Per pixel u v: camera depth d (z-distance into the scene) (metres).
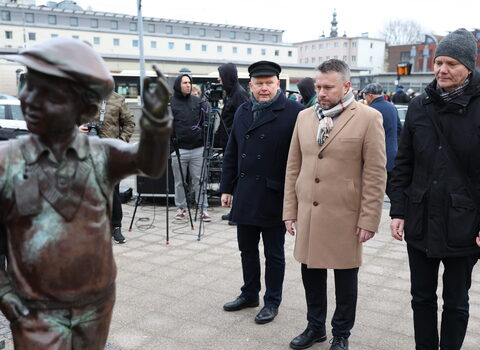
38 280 1.49
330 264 3.06
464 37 2.57
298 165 3.35
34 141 1.49
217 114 6.34
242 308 3.87
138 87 21.44
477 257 2.77
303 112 3.32
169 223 6.53
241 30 80.69
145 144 1.43
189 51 75.62
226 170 3.91
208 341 3.35
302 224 3.18
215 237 5.88
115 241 5.60
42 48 1.37
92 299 1.56
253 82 3.62
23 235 1.48
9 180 1.46
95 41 69.06
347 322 3.13
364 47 89.50
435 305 2.90
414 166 2.87
